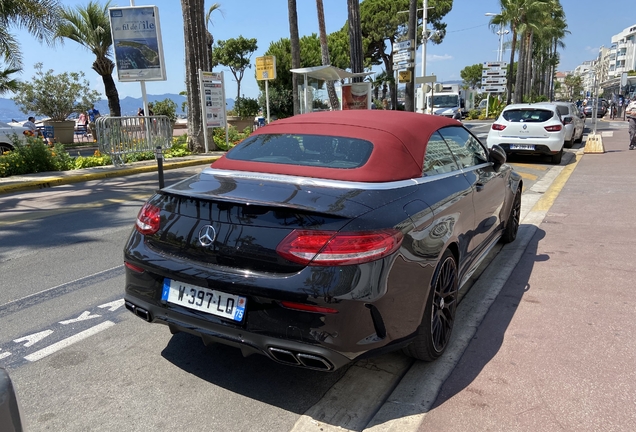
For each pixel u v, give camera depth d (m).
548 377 2.96
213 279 2.57
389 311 2.57
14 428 1.50
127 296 3.02
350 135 3.32
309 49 30.14
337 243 2.42
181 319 2.72
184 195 2.80
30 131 15.41
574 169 11.39
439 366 3.13
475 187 3.91
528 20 41.81
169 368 3.16
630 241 5.65
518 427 2.52
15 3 12.09
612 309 3.89
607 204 7.54
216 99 16.83
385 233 2.54
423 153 3.38
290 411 2.73
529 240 5.84
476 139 4.64
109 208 8.07
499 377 2.98
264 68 19.19
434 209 3.06
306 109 18.78
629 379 2.91
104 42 21.44
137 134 13.73
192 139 16.59
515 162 13.10
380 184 2.89
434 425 2.55
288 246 2.44
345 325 2.40
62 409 2.73
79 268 5.04
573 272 4.73
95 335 3.60
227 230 2.61
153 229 2.89
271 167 3.16
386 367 3.18
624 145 16.58
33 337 3.56
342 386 2.97
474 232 3.91
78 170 12.33
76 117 29.05
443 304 3.22
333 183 2.87
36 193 9.80
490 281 4.58
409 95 20.14
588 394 2.78
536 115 12.48
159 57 14.43
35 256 5.45
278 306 2.44
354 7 20.73
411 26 19.72
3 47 12.77
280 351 2.46
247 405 2.78
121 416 2.67
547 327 3.62
